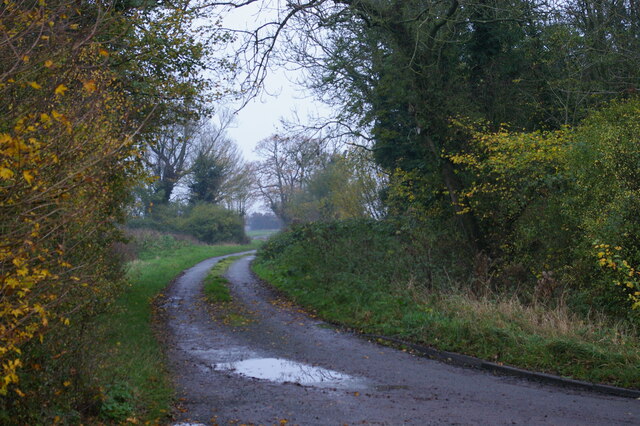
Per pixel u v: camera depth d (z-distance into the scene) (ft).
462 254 62.34
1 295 14.38
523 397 27.55
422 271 57.67
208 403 26.48
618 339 34.53
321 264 70.85
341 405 26.13
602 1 66.74
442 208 70.33
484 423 23.22
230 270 95.76
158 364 33.09
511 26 65.21
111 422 21.30
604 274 42.93
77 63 19.06
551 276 46.32
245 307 57.72
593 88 66.33
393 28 59.62
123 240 43.39
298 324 49.24
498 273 54.70
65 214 16.24
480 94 67.05
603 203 43.52
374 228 81.92
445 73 64.28
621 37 66.08
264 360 36.24
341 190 108.58
